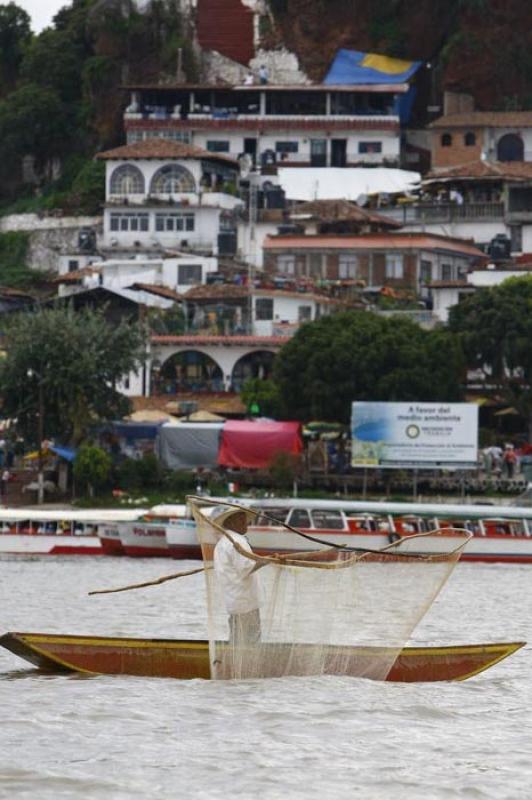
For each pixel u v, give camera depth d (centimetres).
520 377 16612
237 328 18038
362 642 4912
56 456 15462
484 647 5081
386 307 18988
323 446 15275
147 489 15012
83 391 15138
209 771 3831
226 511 4834
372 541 11438
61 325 15325
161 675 4953
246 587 4797
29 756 3953
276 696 4662
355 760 3969
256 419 16012
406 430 14838
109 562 11644
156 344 17600
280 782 3744
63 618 7138
